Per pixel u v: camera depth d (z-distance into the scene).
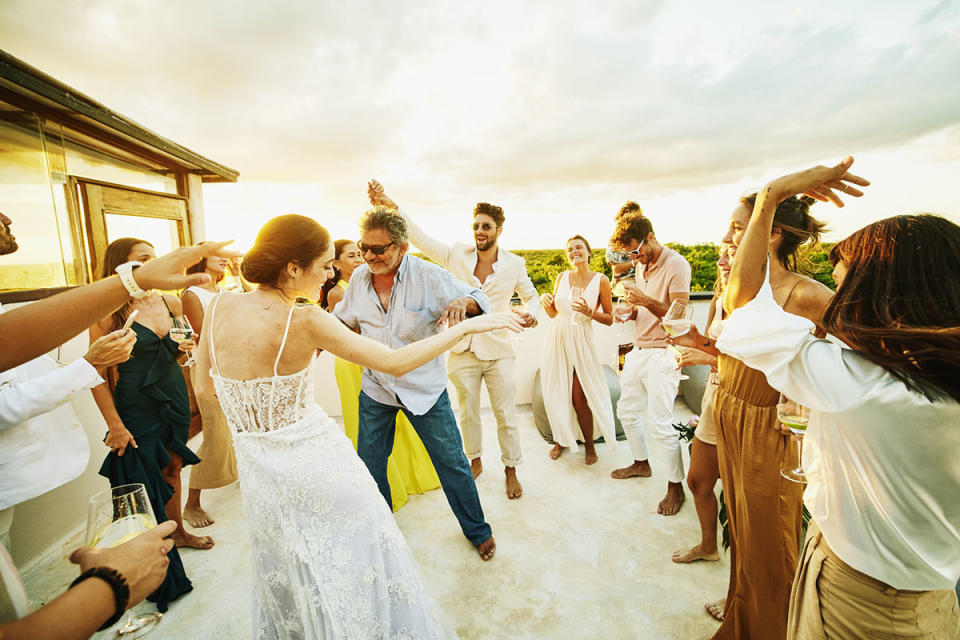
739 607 1.60
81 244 3.10
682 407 4.54
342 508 1.36
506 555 2.42
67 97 2.53
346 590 1.33
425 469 3.20
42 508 2.50
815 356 0.87
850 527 0.89
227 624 2.00
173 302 2.43
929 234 0.77
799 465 1.42
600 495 3.00
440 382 2.30
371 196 3.03
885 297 0.80
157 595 2.06
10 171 2.62
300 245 1.31
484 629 1.93
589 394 3.26
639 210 2.94
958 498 0.79
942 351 0.73
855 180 1.02
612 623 1.94
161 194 3.92
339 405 4.44
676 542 2.48
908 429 0.78
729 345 1.01
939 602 0.88
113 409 1.96
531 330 4.75
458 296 2.30
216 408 2.71
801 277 1.42
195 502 2.78
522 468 3.43
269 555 1.38
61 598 0.59
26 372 1.68
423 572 2.31
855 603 0.91
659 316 2.65
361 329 2.40
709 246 9.91
